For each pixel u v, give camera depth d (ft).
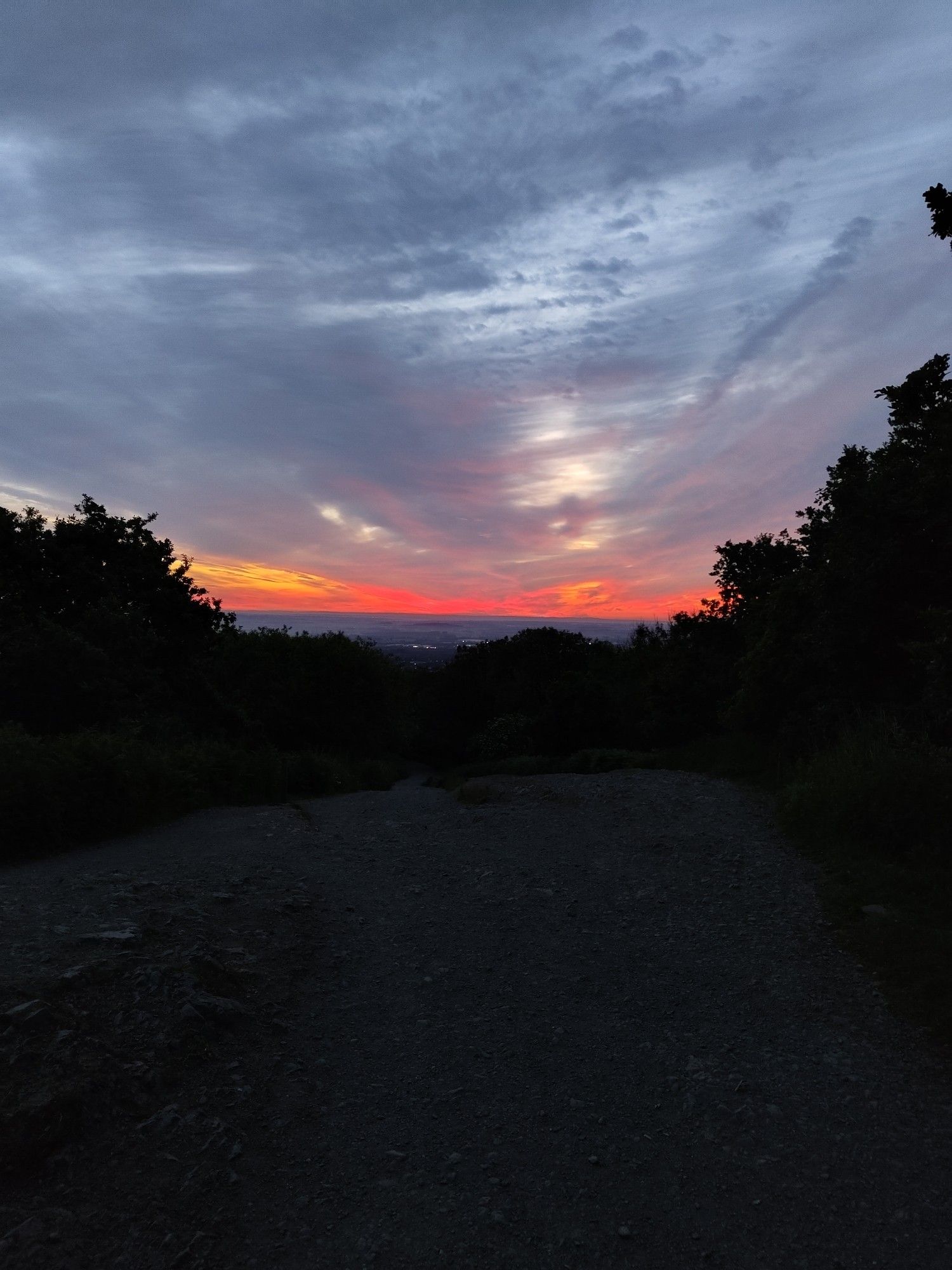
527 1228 9.13
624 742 88.99
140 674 54.65
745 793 37.73
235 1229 8.90
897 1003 15.21
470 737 137.39
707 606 65.57
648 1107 11.82
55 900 18.25
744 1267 8.55
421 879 24.39
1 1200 8.62
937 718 28.45
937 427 32.17
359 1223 9.16
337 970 16.87
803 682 44.39
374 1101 11.88
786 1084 12.42
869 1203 9.57
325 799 49.08
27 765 27.73
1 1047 10.69
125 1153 9.79
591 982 16.55
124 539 64.69
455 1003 15.44
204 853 27.14
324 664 99.71
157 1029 12.33
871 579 36.68
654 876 24.49
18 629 48.26
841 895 21.25
